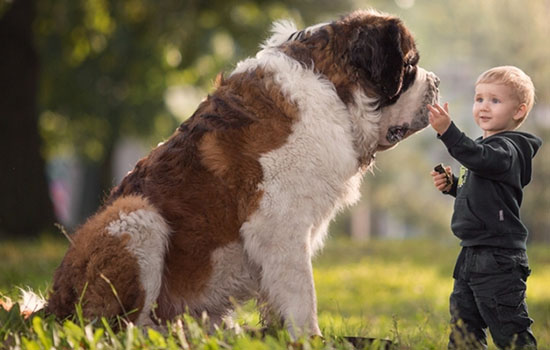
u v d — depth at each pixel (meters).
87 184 39.16
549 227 30.52
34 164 21.52
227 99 6.33
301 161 6.11
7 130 21.14
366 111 6.48
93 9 23.73
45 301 6.73
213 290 6.35
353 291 14.67
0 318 6.18
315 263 19.89
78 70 26.81
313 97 6.23
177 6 23.27
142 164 6.55
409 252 23.27
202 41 24.67
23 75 21.45
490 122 6.64
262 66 6.37
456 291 6.62
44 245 17.70
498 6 29.66
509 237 6.34
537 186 29.36
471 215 6.43
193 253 6.21
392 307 12.52
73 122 30.86
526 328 6.33
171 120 32.38
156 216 6.12
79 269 6.19
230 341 5.69
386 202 44.03
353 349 5.76
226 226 6.19
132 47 24.69
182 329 5.93
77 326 5.59
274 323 6.30
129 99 29.20
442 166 6.90
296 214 6.12
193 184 6.21
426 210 43.50
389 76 6.47
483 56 30.77
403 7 30.62
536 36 28.91
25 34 21.52
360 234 57.31
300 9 23.16
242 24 24.75
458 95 37.47
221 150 6.16
